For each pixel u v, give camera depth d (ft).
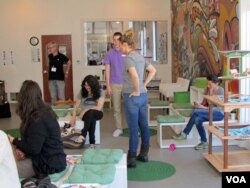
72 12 32.53
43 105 9.16
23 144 8.97
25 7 32.22
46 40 32.60
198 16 22.54
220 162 13.17
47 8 32.37
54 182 9.11
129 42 12.70
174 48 30.94
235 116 15.93
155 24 33.27
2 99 26.84
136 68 12.66
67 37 32.68
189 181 12.01
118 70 18.16
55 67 26.61
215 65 19.25
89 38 33.06
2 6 32.14
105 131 20.17
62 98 27.04
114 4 32.73
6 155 6.59
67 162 10.77
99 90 16.83
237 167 12.55
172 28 31.73
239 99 12.96
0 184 6.45
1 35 32.42
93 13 32.68
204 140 15.78
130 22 33.01
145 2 32.86
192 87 21.18
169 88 24.97
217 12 18.70
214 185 11.60
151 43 33.47
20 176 9.29
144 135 13.98
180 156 14.90
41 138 8.93
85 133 16.35
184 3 26.45
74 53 32.94
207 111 15.64
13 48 32.58
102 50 33.24
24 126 8.98
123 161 10.78
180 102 21.48
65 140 16.16
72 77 33.14
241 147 15.78
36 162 9.22
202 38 21.75
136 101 12.88
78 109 17.66
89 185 8.79
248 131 12.97
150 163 13.98
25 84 9.05
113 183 10.24
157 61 33.73
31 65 32.81
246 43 15.24
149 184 11.81
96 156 11.00
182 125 17.13
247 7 15.12
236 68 14.79
